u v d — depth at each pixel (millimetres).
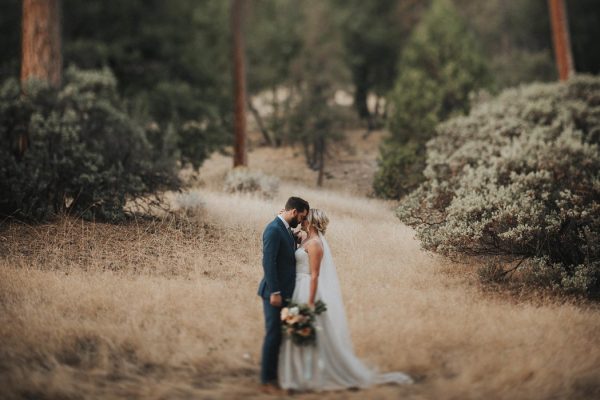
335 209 12047
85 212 9766
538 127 13750
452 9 20984
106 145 11828
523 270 7820
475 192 8750
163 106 20188
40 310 5719
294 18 27844
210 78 23047
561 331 5613
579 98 16719
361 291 6680
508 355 5027
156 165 11773
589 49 28438
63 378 4465
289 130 21438
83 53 20359
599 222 7641
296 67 24891
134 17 22375
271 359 4496
